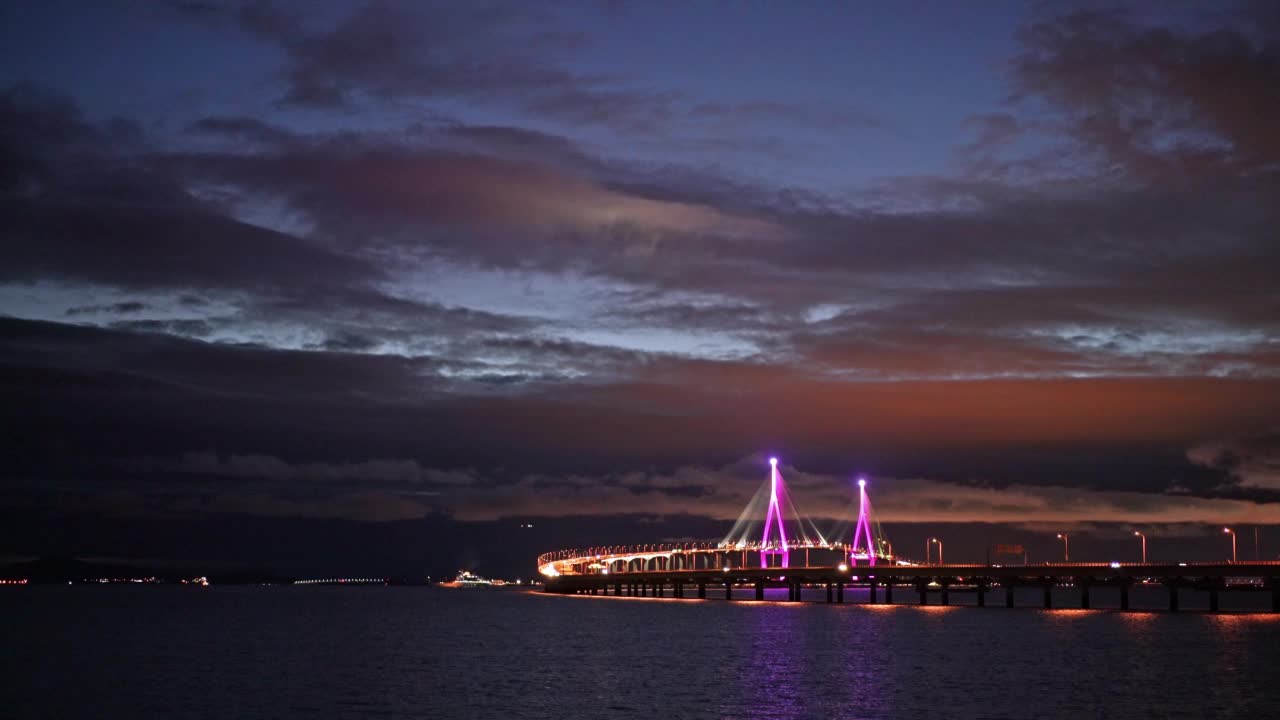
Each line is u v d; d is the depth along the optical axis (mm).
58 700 113875
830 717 98812
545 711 103562
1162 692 113125
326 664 148625
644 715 100625
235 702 111500
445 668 142000
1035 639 181125
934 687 117438
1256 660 143875
